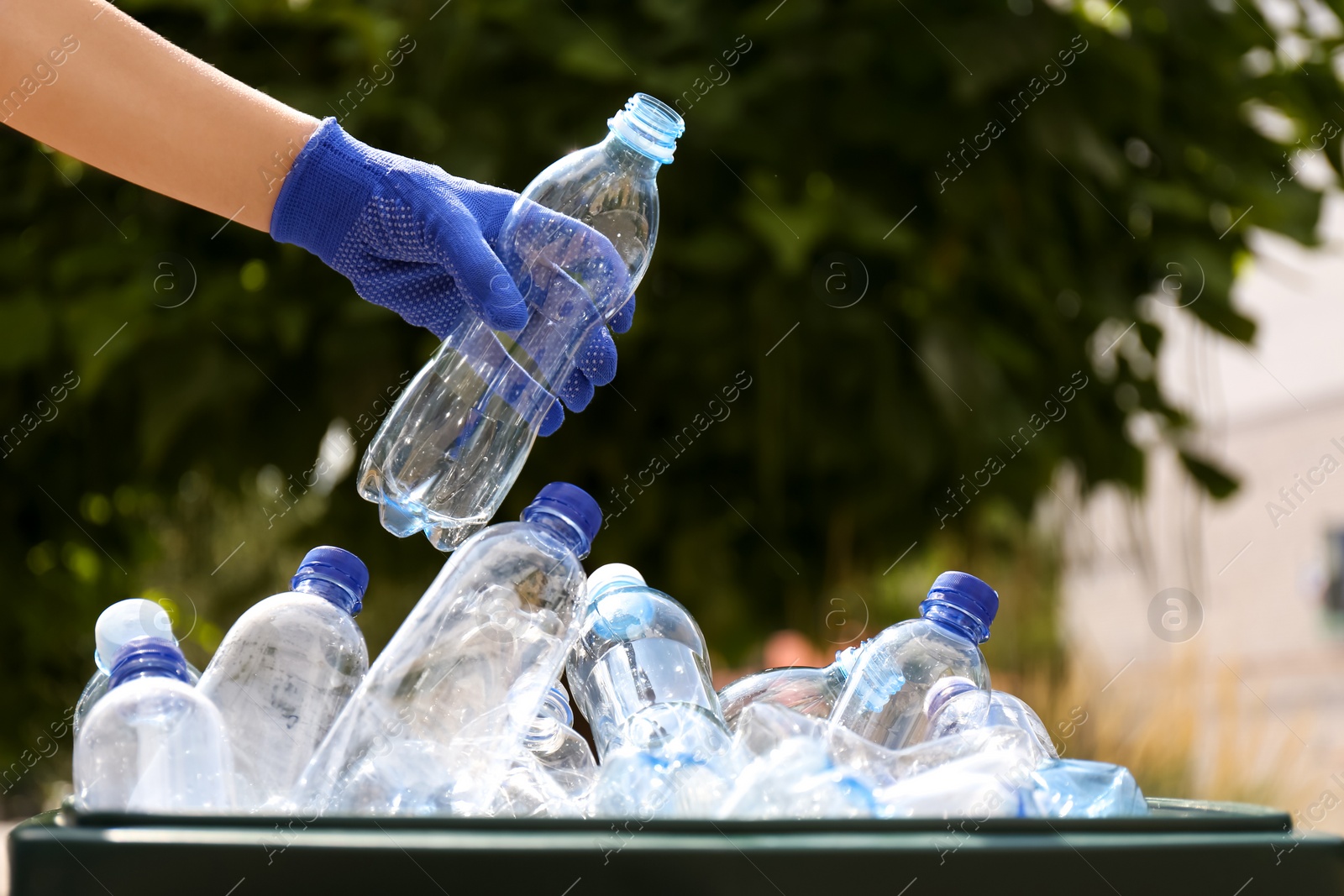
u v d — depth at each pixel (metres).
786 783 0.95
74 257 3.42
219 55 3.50
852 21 3.40
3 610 4.16
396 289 1.52
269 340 3.56
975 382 3.44
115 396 3.76
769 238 3.19
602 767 1.08
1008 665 4.80
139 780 0.99
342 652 1.21
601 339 1.52
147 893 0.82
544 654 1.17
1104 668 5.15
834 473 3.86
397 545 4.05
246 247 3.61
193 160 1.46
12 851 0.84
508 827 0.84
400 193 1.44
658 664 1.33
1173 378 6.53
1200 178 3.79
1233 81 3.77
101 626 1.19
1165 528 7.41
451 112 3.41
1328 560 7.15
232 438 3.76
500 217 1.51
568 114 3.40
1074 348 3.77
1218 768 4.58
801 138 3.49
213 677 1.17
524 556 1.18
